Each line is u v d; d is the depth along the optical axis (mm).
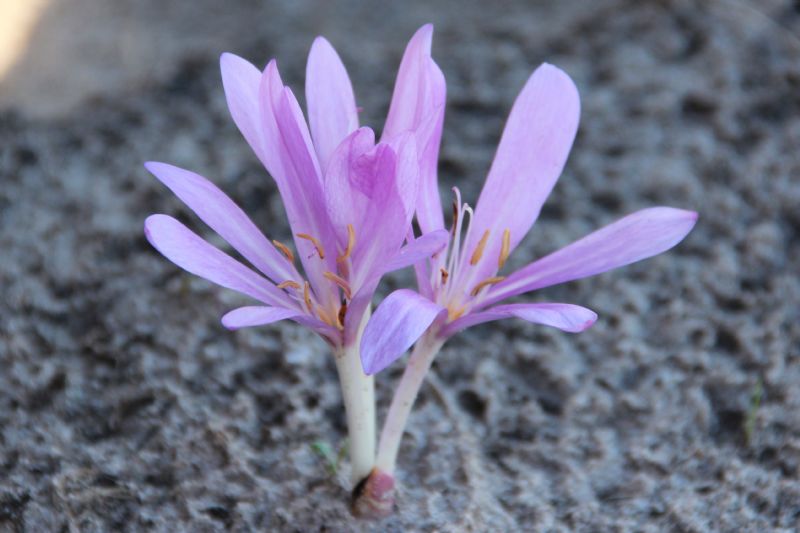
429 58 490
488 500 553
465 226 629
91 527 542
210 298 604
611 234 501
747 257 625
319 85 508
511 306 490
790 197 644
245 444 564
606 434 577
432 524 541
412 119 498
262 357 589
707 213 639
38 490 552
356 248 492
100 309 605
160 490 551
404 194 475
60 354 593
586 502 557
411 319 465
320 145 509
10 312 605
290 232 628
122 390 580
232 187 644
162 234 476
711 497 560
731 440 577
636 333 603
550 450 571
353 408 521
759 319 608
